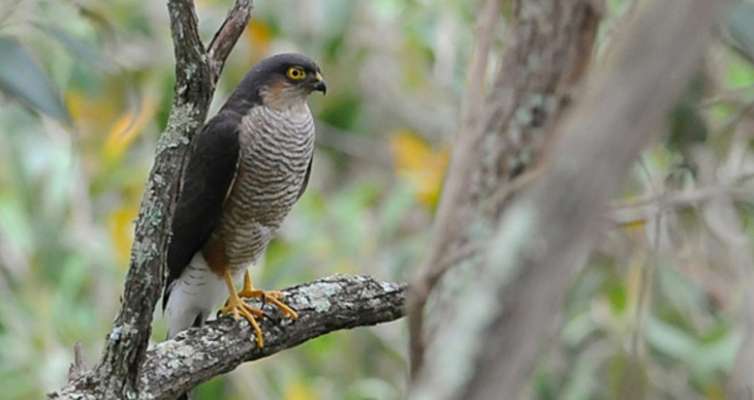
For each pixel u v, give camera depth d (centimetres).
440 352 349
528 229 344
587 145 337
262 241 950
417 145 1216
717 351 1043
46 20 1000
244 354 786
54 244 1209
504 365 343
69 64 1110
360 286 818
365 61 1437
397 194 1212
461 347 345
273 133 937
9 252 1196
